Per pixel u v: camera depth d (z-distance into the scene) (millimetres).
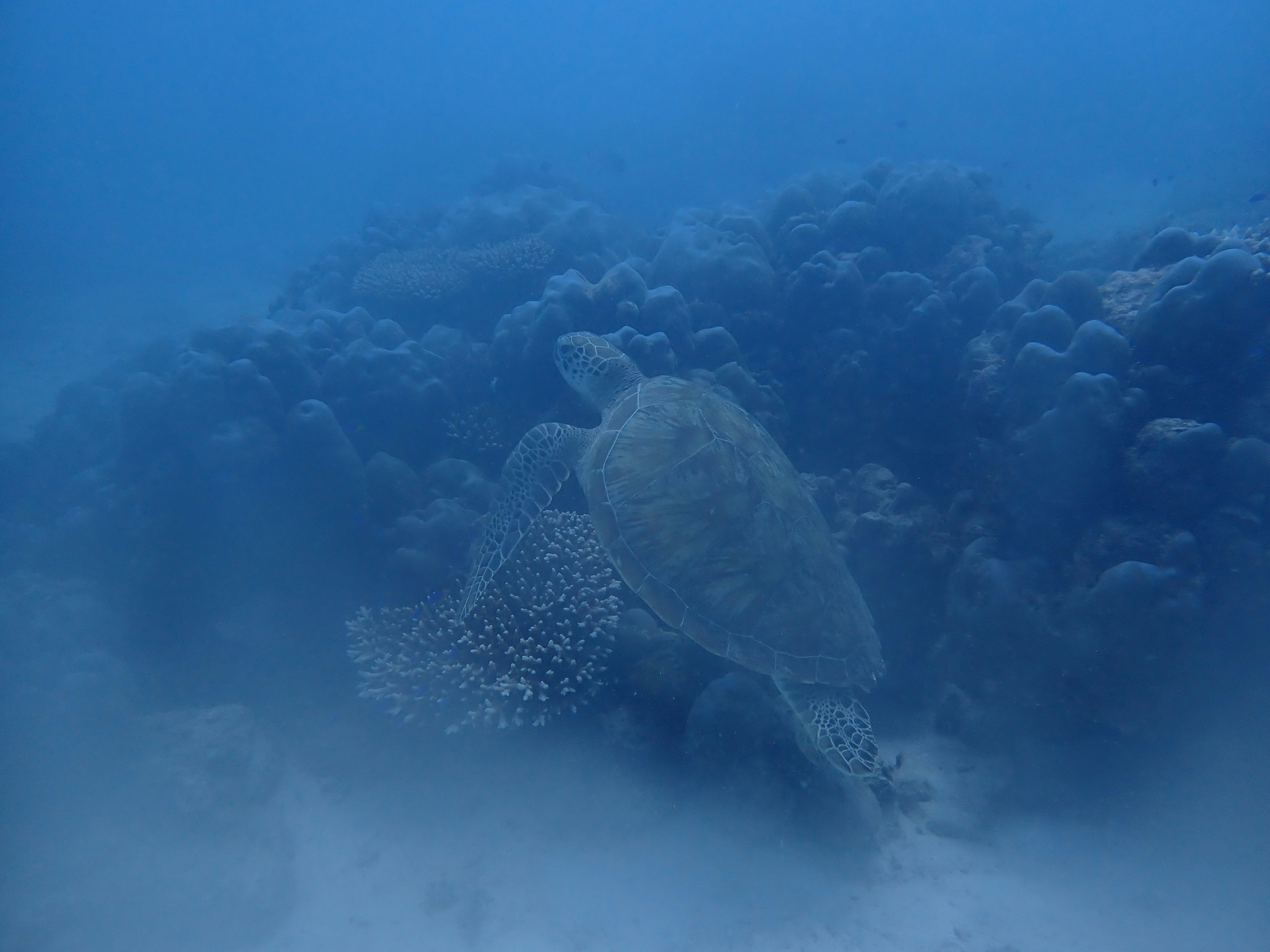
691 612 1465
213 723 1657
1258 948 1379
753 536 1490
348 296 3113
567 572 1668
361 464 1849
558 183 4801
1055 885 1504
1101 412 1598
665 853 1546
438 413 2041
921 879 1521
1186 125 11086
